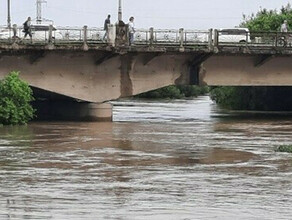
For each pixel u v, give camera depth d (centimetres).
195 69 6088
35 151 4000
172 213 2658
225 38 6225
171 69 6031
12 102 5372
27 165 3531
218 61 6172
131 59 5900
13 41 5472
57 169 3431
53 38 5578
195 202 2816
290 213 2681
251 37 6303
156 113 7206
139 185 3094
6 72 5566
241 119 6394
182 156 3881
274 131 5275
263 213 2677
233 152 4059
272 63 6319
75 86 5775
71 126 5412
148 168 3491
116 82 5894
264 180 3228
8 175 3272
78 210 2681
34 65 5638
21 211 2659
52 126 5372
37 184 3088
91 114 5900
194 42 5975
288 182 3189
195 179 3234
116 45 5722
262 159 3803
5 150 4028
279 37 6222
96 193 2938
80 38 5653
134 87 5938
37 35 5584
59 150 4053
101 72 5847
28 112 5459
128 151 4047
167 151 4069
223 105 8381
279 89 7581
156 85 5991
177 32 5922
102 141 4497
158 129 5331
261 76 6303
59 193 2928
